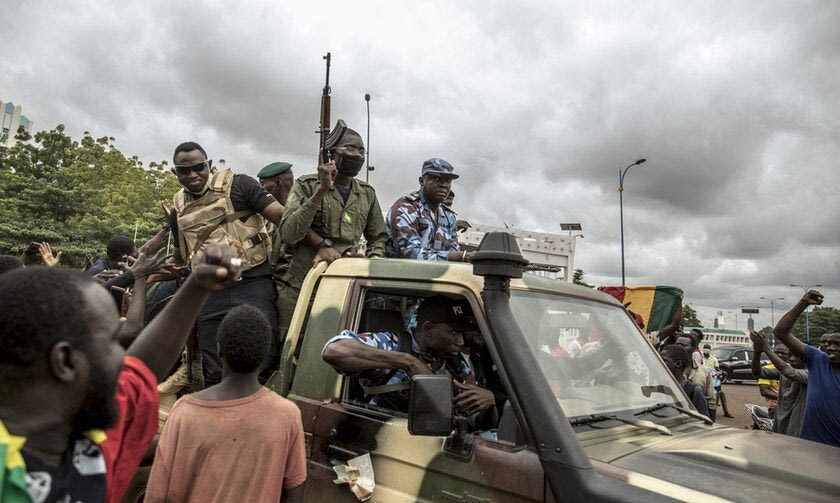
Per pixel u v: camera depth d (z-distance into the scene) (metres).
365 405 2.98
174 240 4.07
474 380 3.19
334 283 3.29
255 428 2.23
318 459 2.94
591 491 2.01
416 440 2.59
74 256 32.09
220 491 2.18
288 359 3.30
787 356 6.49
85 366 1.14
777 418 6.03
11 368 1.07
